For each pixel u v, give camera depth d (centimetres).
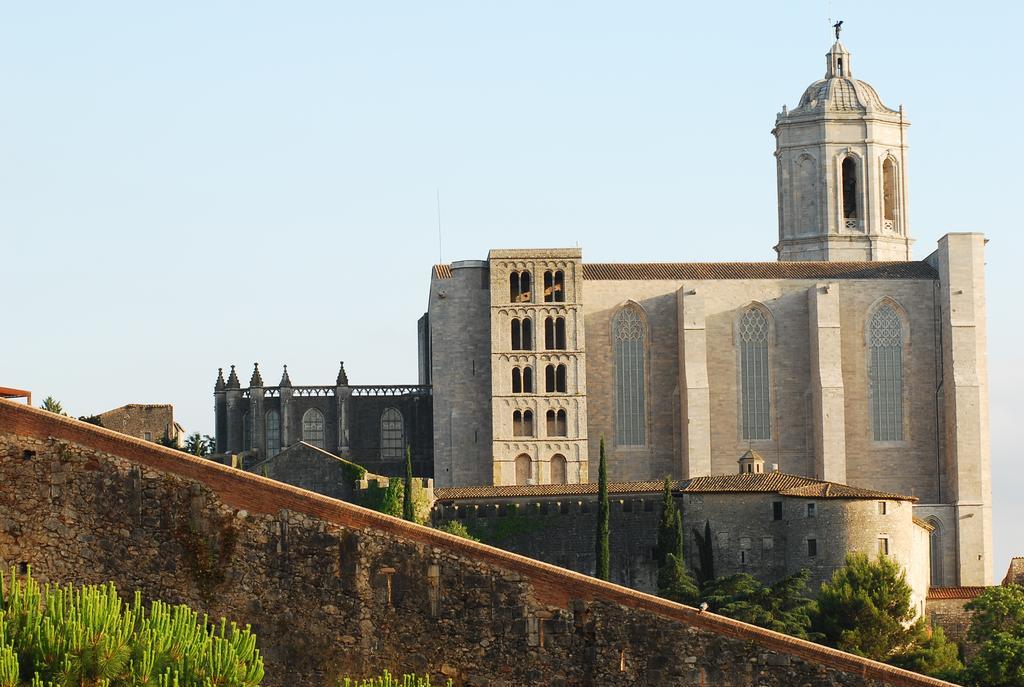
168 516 5619
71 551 5616
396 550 5612
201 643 4928
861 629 19912
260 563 5603
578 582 5616
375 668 5578
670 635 5603
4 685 4634
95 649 4800
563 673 5591
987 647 16462
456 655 5584
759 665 5584
